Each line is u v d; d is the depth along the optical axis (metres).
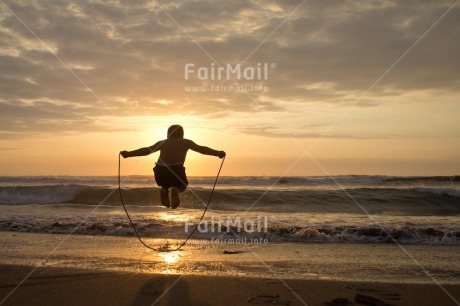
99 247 9.06
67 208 16.89
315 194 20.11
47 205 18.30
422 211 16.61
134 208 16.84
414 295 5.27
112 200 20.02
